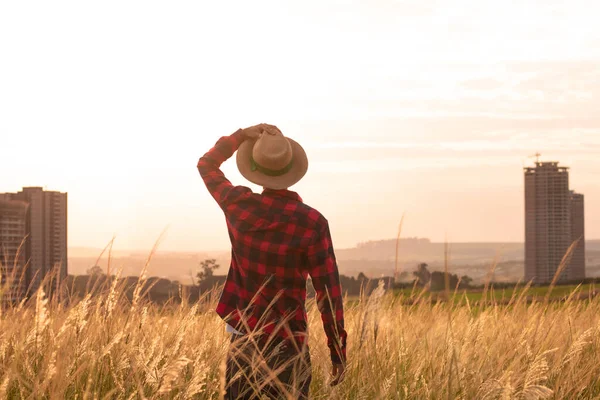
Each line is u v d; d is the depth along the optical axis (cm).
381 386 292
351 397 305
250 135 335
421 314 425
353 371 318
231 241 319
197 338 331
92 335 291
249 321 301
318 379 320
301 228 302
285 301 302
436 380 304
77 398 254
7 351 268
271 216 305
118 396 250
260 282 304
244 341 297
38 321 271
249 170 323
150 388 262
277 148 313
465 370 307
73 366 262
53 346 264
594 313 446
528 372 285
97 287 298
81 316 286
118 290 299
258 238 304
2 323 274
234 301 313
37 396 236
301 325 303
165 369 255
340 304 297
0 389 236
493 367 318
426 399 296
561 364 338
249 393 292
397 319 418
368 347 326
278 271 301
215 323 355
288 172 320
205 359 298
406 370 335
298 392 277
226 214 321
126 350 280
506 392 264
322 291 299
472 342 368
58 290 295
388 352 350
